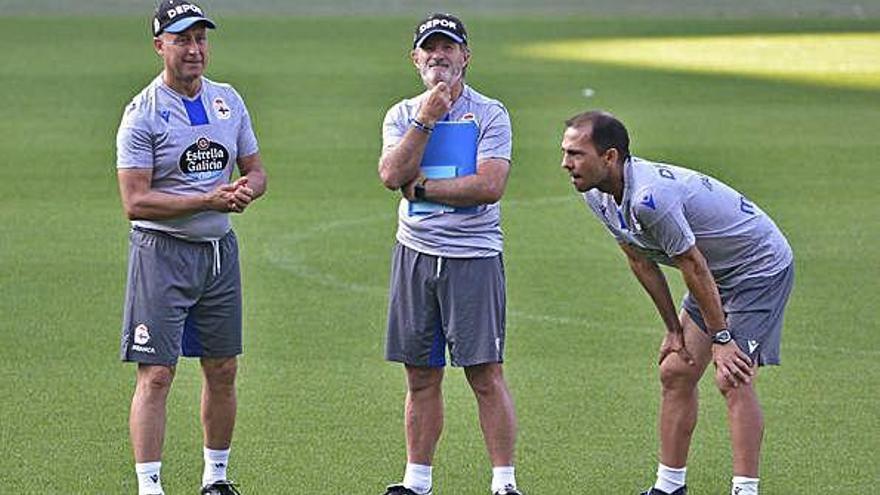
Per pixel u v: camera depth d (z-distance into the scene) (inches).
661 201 1048.2
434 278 1119.0
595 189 1086.4
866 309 1707.7
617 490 1176.2
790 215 2214.6
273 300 1738.4
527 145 2795.3
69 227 2106.3
